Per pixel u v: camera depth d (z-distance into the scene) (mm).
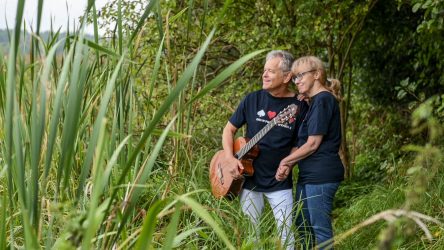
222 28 7594
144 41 6301
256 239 3352
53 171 3002
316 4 6895
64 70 1949
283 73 4344
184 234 2236
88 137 3088
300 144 4305
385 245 1588
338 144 4270
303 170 4270
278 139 4352
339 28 7660
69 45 2670
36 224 1951
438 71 7426
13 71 1866
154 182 4070
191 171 3959
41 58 2219
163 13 6555
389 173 6617
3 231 2049
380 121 8508
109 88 1954
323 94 4207
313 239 4297
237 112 4570
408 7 7527
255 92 4527
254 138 4363
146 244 1798
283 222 3674
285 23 7523
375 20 7930
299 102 4406
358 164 8383
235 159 4398
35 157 1920
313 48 7926
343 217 5551
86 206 2688
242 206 4258
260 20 7629
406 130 7957
